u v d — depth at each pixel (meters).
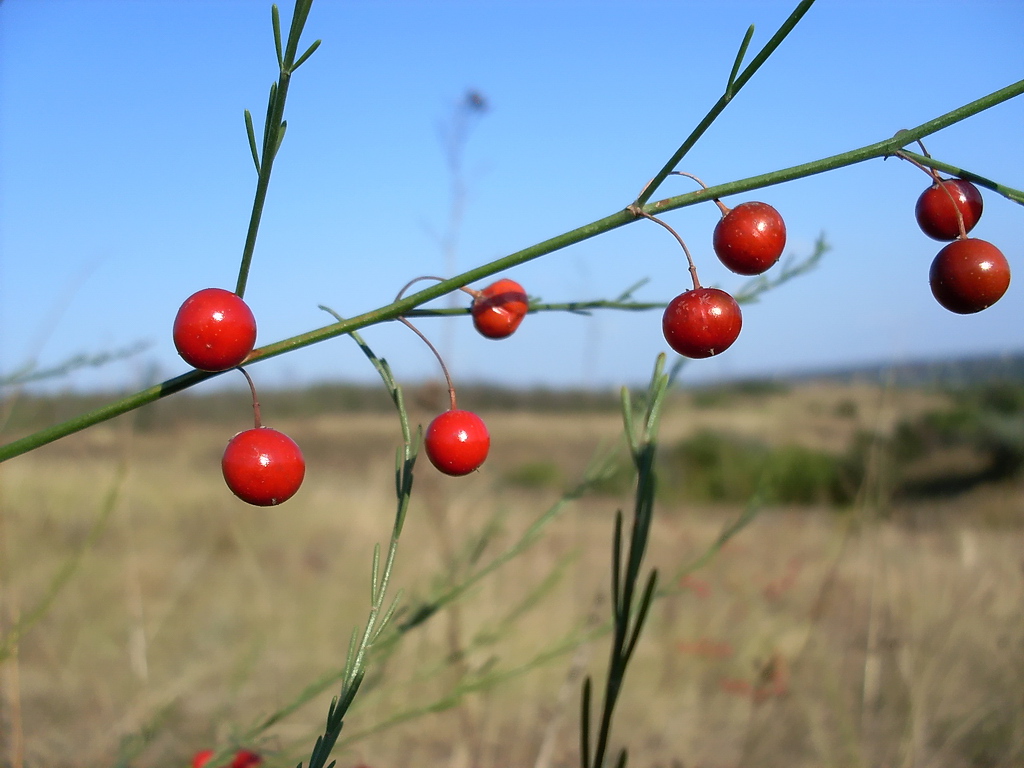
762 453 9.34
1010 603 4.30
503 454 10.80
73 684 3.88
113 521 6.57
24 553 4.91
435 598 1.93
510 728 4.00
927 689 3.62
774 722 3.70
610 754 3.77
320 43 1.05
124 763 2.50
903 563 5.17
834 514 7.18
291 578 6.12
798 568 5.58
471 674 2.26
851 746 3.35
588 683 1.17
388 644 1.88
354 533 7.41
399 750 3.49
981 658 3.96
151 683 3.96
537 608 5.12
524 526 8.03
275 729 3.47
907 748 3.34
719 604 5.19
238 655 4.42
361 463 10.36
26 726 3.42
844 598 5.11
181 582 5.51
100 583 5.36
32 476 6.47
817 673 4.19
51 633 4.47
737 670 4.40
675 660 4.48
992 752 3.50
